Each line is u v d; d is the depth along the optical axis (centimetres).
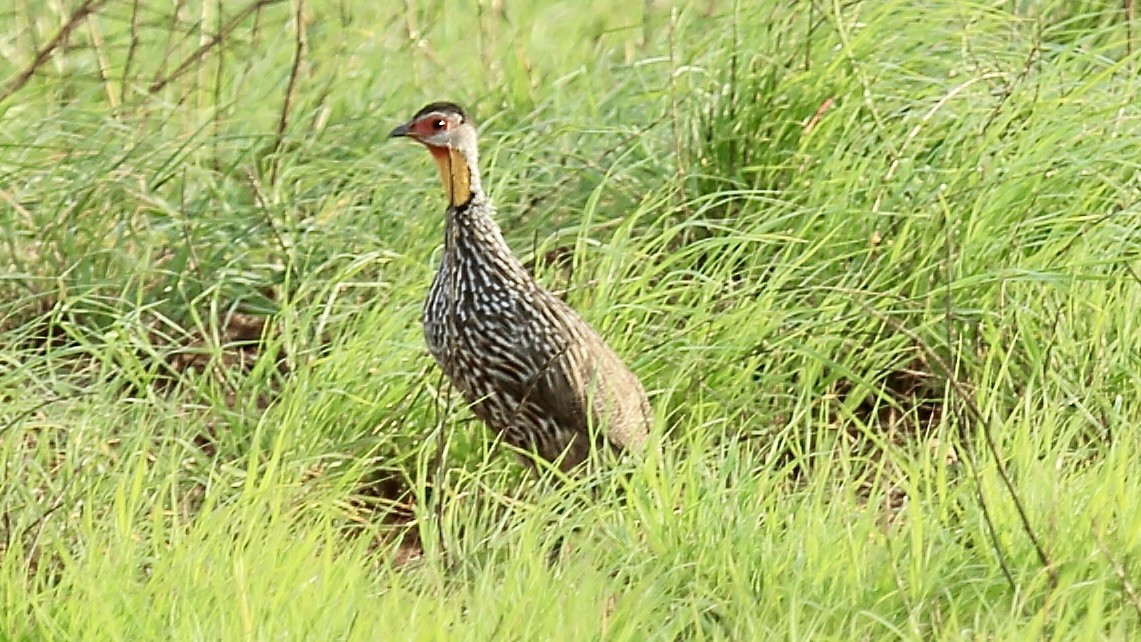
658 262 1252
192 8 1627
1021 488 995
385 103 1420
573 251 1268
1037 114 1245
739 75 1313
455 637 877
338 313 1209
